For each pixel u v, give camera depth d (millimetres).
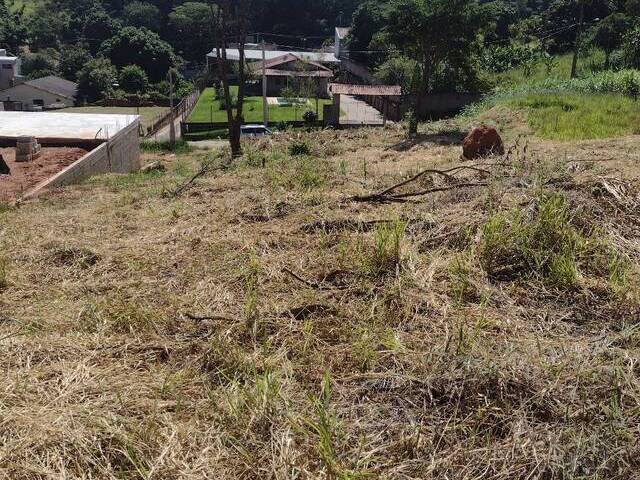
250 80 40188
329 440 2205
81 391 2635
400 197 5430
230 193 6645
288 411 2412
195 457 2258
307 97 38688
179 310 3432
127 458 2229
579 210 4184
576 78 22938
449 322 3117
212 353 2918
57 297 3744
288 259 4074
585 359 2709
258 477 2158
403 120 23938
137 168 17453
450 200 4961
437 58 17797
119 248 4652
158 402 2568
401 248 3957
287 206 5465
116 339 3152
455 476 2150
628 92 18328
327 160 10461
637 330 3002
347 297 3504
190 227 5090
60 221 5902
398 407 2510
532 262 3701
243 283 3746
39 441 2283
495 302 3354
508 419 2389
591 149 7961
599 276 3598
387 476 2129
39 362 2930
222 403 2535
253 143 15688
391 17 17172
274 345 3025
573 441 2219
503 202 4449
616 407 2344
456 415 2436
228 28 13719
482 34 17844
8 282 3967
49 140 14594
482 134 7898
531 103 17391
